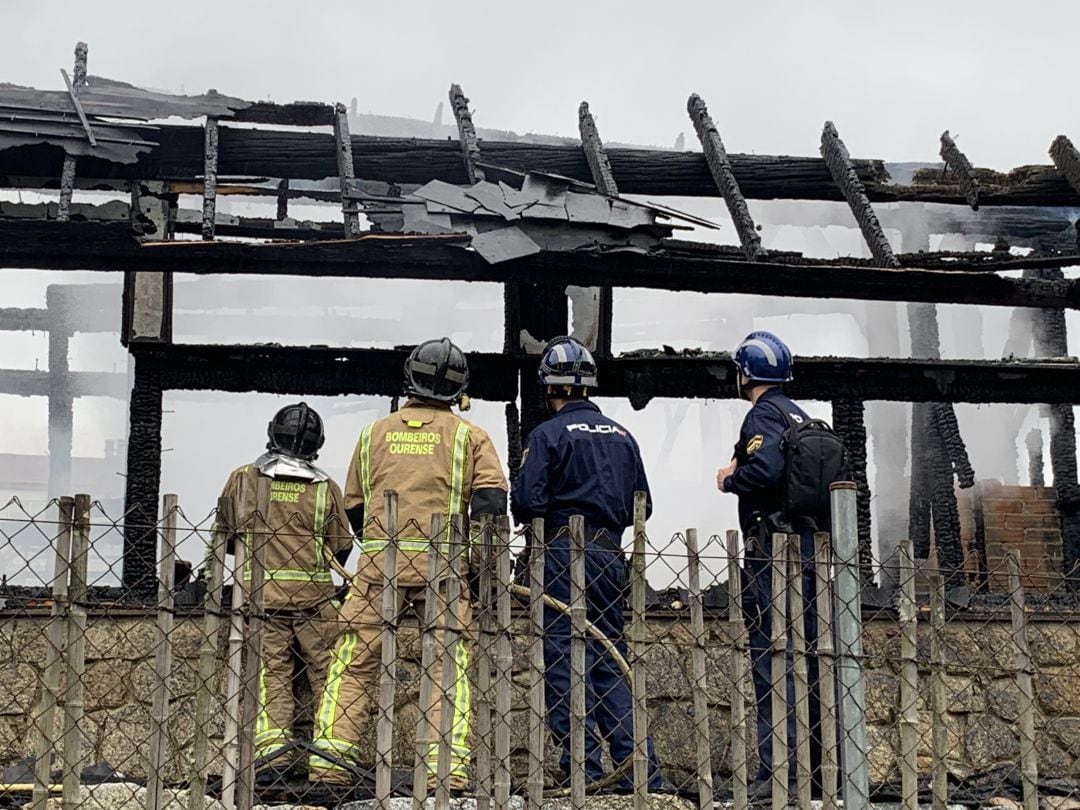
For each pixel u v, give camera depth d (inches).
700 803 219.1
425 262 331.9
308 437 284.8
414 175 376.5
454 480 263.9
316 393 373.4
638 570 218.8
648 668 288.7
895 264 354.6
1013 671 301.7
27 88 362.6
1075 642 307.3
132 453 361.1
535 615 216.7
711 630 291.3
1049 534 464.1
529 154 379.9
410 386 271.4
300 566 271.3
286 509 279.1
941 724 228.8
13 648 275.6
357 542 261.6
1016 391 378.0
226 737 208.5
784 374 272.2
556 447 260.5
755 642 255.8
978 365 372.5
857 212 373.1
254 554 211.9
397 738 275.3
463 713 231.9
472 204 337.7
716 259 349.1
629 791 245.4
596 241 337.1
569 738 245.8
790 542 224.7
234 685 209.3
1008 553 235.5
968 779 286.7
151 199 364.5
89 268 331.3
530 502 257.4
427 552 228.5
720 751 286.7
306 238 394.9
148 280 368.5
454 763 246.1
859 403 383.6
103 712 277.4
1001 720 301.0
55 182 366.6
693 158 387.2
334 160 374.3
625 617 288.2
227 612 217.5
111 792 233.9
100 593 330.0
